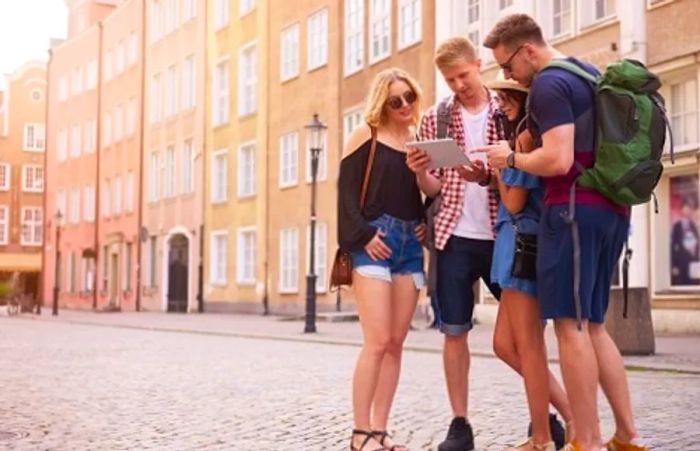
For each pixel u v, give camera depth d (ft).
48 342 64.59
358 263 19.65
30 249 241.14
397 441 22.33
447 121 20.79
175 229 142.31
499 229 19.12
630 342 43.70
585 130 16.75
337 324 86.94
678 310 63.57
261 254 119.85
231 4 130.62
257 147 122.52
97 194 175.22
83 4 196.44
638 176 16.42
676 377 35.65
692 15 63.52
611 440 18.37
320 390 33.22
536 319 18.79
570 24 74.02
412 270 20.08
